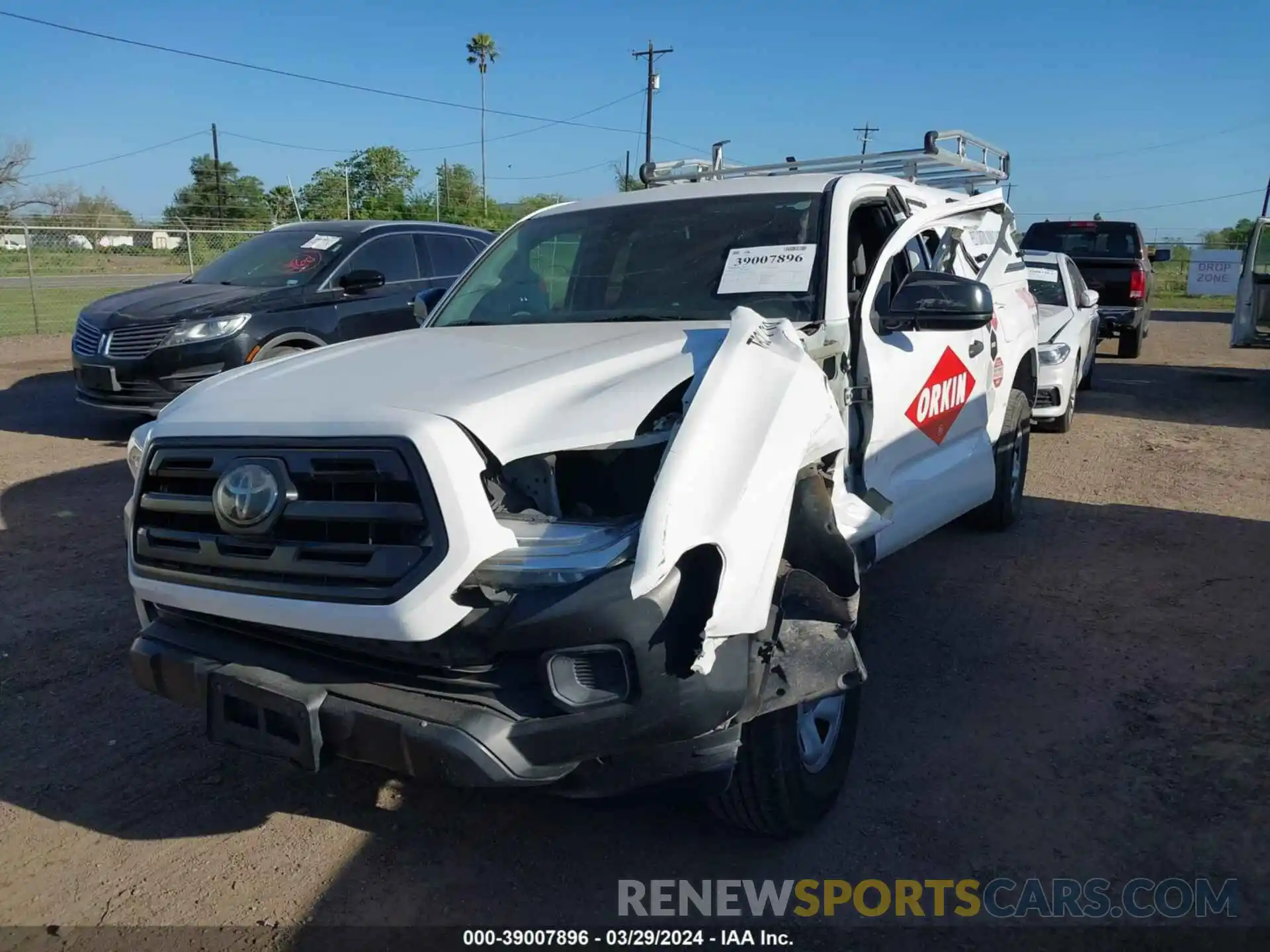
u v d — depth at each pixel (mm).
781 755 3178
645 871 3352
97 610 5438
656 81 47062
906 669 4766
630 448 2898
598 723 2658
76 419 10492
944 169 6898
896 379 4461
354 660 2912
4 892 3229
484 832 3559
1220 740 4094
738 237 4406
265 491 2850
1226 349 19375
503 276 4801
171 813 3660
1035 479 8469
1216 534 6840
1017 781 3834
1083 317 10875
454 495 2676
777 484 2941
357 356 3662
